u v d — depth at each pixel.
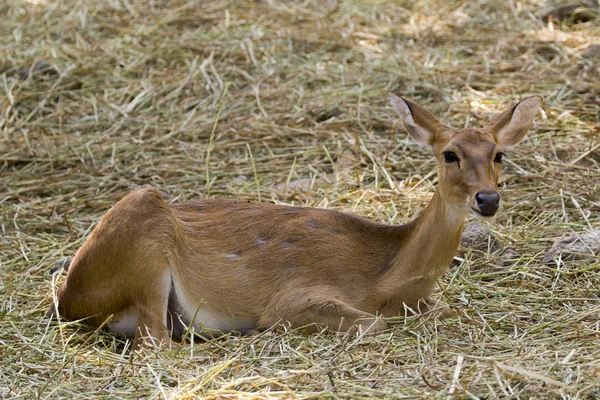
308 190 14.76
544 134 16.02
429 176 14.94
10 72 19.41
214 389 8.99
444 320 10.57
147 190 10.83
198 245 11.06
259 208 11.49
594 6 21.81
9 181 15.51
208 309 10.95
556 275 11.68
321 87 18.45
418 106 10.91
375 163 15.40
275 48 20.22
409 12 22.70
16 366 9.83
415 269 10.74
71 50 20.31
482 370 8.89
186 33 21.09
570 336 9.96
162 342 10.47
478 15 22.38
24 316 11.21
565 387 8.51
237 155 16.20
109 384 9.31
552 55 19.75
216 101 17.91
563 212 13.45
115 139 16.86
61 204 14.62
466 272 12.02
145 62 19.91
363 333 10.01
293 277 10.92
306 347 10.02
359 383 8.95
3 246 13.26
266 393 8.79
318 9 22.98
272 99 17.98
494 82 18.38
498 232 13.01
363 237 11.21
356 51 20.17
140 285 10.59
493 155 10.30
